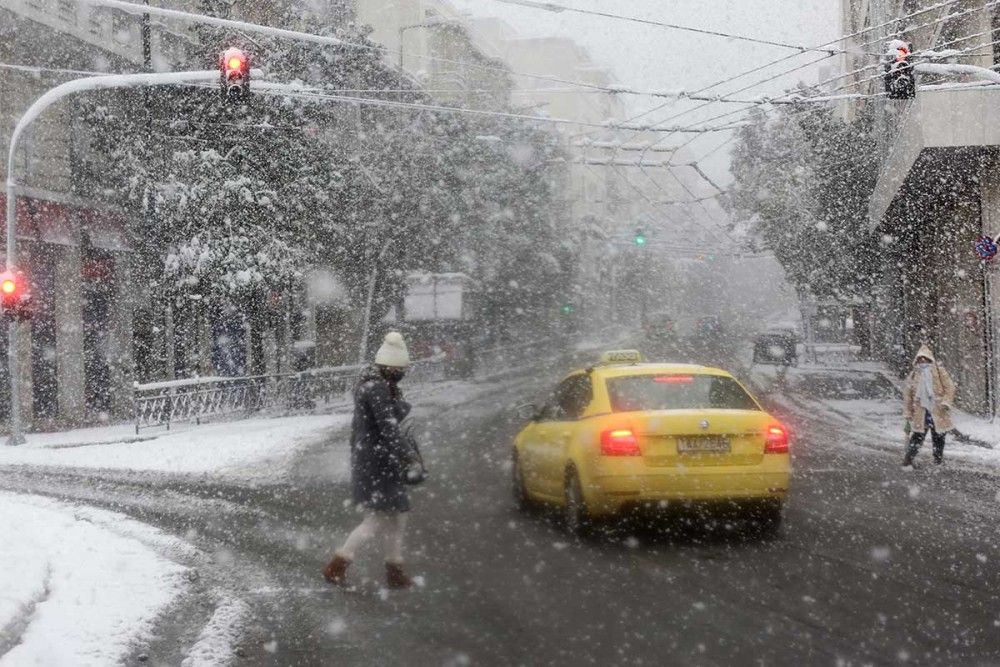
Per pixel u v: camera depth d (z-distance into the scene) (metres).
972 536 8.65
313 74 27.69
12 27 23.55
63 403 25.38
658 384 9.11
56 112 25.38
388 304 37.25
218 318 29.38
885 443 17.30
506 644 5.69
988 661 5.17
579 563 7.75
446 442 17.98
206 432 21.84
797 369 41.12
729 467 8.34
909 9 27.09
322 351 38.88
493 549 8.41
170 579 7.48
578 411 9.38
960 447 16.69
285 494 12.27
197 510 11.20
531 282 54.09
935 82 23.66
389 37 60.53
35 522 10.19
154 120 26.52
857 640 5.57
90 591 7.07
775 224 43.66
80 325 25.97
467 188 39.97
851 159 37.06
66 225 25.36
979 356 22.81
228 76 15.88
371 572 7.70
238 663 5.51
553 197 57.12
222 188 25.83
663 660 5.30
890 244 35.84
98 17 26.20
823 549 8.11
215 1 26.73
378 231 33.50
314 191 27.56
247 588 7.33
